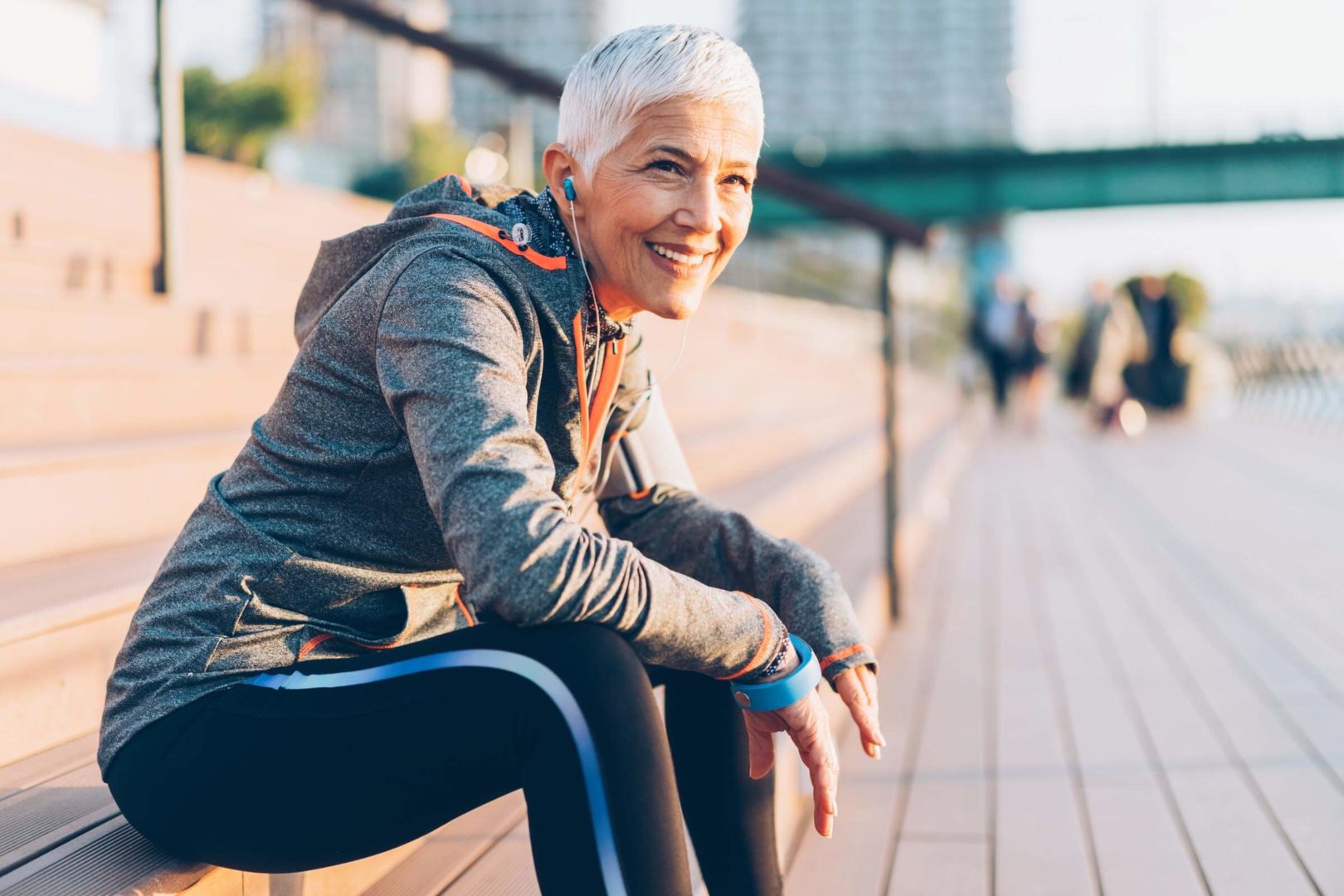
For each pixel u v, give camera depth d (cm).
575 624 95
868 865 199
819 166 2648
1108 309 1277
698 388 645
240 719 101
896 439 366
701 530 130
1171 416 1391
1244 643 351
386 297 101
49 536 206
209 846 105
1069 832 212
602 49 105
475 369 95
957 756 254
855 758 254
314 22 1722
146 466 230
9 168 471
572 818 90
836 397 1116
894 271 357
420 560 109
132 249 446
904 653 340
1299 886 187
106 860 110
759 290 1262
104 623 166
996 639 358
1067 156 2588
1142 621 382
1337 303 2694
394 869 148
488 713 94
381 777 97
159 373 277
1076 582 447
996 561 491
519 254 105
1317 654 337
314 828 100
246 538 105
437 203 111
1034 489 743
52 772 141
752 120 106
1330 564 477
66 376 250
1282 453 975
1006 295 1337
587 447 115
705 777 124
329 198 790
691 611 99
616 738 91
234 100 1680
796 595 123
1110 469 870
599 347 112
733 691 111
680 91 101
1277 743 259
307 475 105
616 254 107
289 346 385
